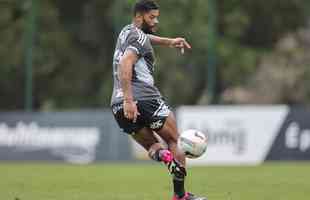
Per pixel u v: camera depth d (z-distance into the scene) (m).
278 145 78.94
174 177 32.75
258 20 131.62
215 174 59.53
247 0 129.00
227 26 127.00
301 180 52.12
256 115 79.38
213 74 98.12
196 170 66.00
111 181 51.88
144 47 31.98
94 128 84.06
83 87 126.81
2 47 119.88
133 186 47.38
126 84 31.53
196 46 112.94
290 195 40.94
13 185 48.12
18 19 122.44
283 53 132.00
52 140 85.12
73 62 127.50
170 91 113.25
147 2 33.09
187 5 114.56
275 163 77.50
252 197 39.75
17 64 119.31
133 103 31.56
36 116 86.00
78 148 84.25
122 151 82.88
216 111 79.94
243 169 67.00
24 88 119.75
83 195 41.09
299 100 128.50
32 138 85.81
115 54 32.84
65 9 131.75
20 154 85.94
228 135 79.44
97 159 83.62
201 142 32.59
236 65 124.12
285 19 134.00
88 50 131.12
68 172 63.06
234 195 40.84
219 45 123.56
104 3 131.00
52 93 123.75
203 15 114.12
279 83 126.94
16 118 86.50
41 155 85.31
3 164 79.19
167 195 41.00
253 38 132.50
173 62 113.00
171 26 113.94
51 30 125.94
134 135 33.56
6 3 122.19
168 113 32.81
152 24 33.16
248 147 79.31
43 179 53.97
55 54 125.25
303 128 78.56
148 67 32.50
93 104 125.69
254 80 126.56
